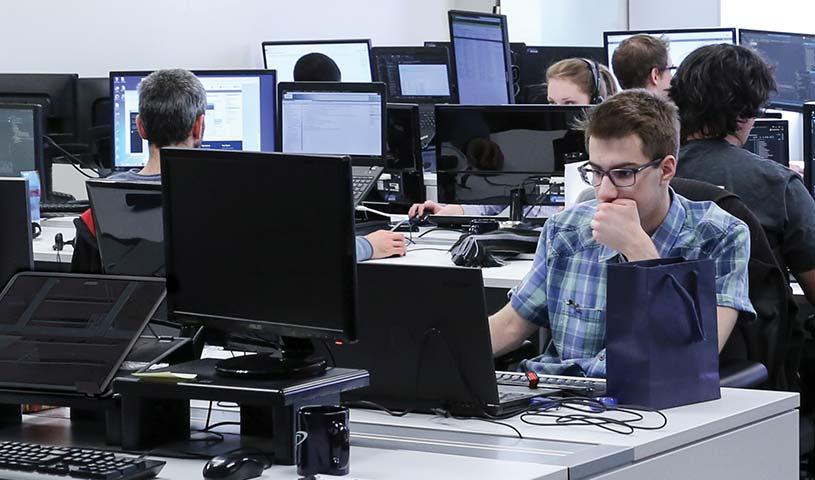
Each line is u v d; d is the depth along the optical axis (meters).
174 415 2.10
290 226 1.94
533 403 2.29
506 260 3.88
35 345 2.17
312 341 2.19
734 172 3.26
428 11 8.66
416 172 4.70
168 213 2.08
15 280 2.29
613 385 2.29
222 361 2.07
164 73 3.90
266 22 7.30
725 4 8.29
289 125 4.76
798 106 5.90
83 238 3.24
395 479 1.84
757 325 2.86
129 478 1.86
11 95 5.09
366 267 2.25
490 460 1.93
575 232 2.69
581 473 1.90
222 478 1.83
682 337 2.27
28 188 2.33
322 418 1.86
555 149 4.22
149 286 2.21
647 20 8.71
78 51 6.19
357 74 6.59
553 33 8.74
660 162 2.50
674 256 2.60
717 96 3.22
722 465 2.19
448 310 2.18
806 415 3.18
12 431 2.23
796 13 7.98
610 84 4.77
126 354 2.11
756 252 2.85
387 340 2.26
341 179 1.88
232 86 5.02
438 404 2.26
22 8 5.91
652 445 2.03
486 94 5.70
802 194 3.30
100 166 5.12
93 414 2.29
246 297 2.01
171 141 3.89
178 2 6.73
